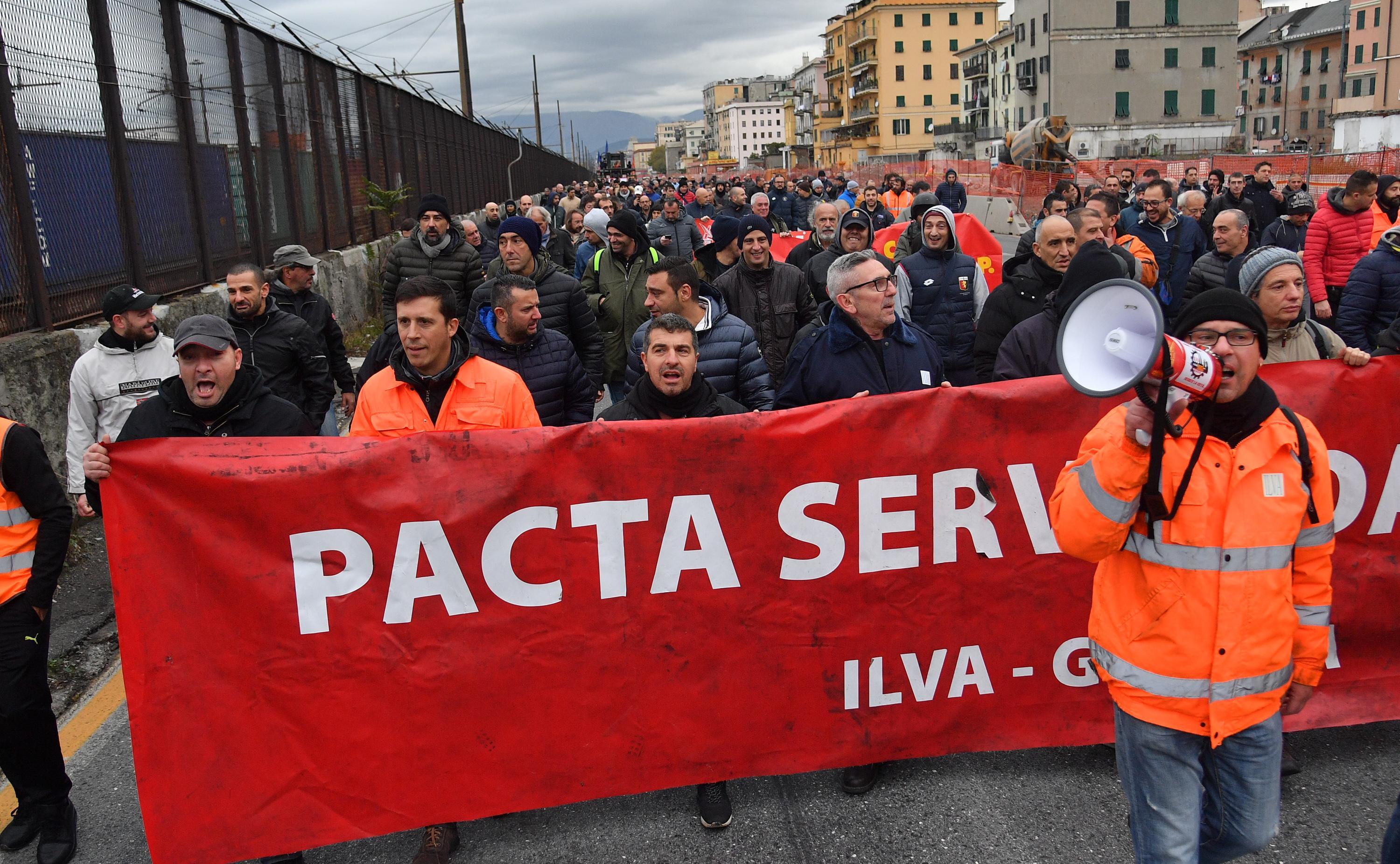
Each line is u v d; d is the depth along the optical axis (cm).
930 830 355
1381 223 906
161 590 318
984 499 360
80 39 795
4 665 344
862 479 352
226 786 325
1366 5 7238
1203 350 233
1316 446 260
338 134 1616
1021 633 368
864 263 420
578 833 362
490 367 393
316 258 1355
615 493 338
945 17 10556
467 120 3116
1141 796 266
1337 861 330
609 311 763
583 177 9294
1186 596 253
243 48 1205
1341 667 387
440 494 329
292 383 613
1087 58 6519
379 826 334
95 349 513
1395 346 425
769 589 351
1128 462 243
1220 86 6556
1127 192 1872
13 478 346
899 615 360
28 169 706
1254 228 1348
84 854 365
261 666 324
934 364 447
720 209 1986
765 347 662
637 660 345
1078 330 227
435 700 334
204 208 1023
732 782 392
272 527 322
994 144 5697
